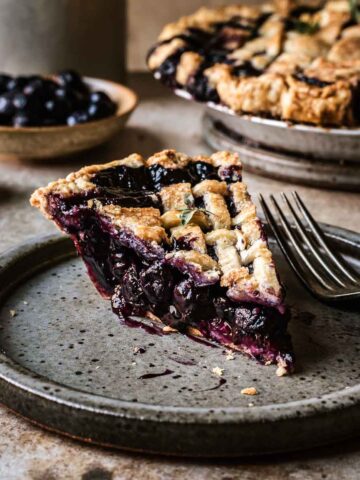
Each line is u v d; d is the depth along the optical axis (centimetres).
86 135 71
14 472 43
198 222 52
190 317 50
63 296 53
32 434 45
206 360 48
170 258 49
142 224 51
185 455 43
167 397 46
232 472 43
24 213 65
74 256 57
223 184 55
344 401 44
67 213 52
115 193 53
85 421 43
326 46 78
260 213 62
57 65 84
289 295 54
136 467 43
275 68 74
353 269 56
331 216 66
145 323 51
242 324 48
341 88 68
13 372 45
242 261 50
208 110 76
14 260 55
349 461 43
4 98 73
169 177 55
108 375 47
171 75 76
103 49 85
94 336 50
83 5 83
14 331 50
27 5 82
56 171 72
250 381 47
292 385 47
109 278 53
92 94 74
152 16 102
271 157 70
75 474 42
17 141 70
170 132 80
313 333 51
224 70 72
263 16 84
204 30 81
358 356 49
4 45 83
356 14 83
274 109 70
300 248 57
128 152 75
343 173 69
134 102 75
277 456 44
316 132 67
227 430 43
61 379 47
